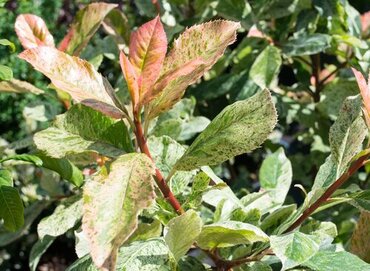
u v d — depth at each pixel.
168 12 0.48
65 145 0.24
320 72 0.51
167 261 0.24
